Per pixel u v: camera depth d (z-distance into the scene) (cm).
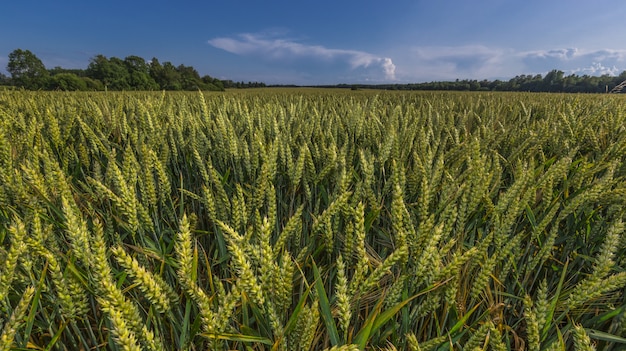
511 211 139
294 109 447
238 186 157
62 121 375
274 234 196
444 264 155
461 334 111
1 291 90
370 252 175
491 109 484
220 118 253
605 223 171
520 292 148
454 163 241
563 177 212
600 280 102
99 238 78
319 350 135
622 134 266
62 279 98
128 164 179
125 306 78
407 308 117
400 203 120
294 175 207
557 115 428
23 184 163
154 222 180
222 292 106
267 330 104
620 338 106
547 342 119
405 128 300
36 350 101
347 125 358
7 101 668
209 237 217
